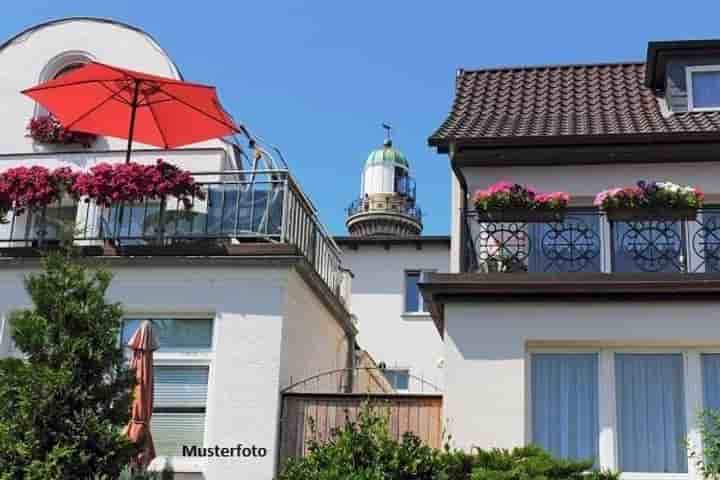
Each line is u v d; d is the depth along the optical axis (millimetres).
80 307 10914
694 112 15305
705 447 11922
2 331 13469
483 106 16094
